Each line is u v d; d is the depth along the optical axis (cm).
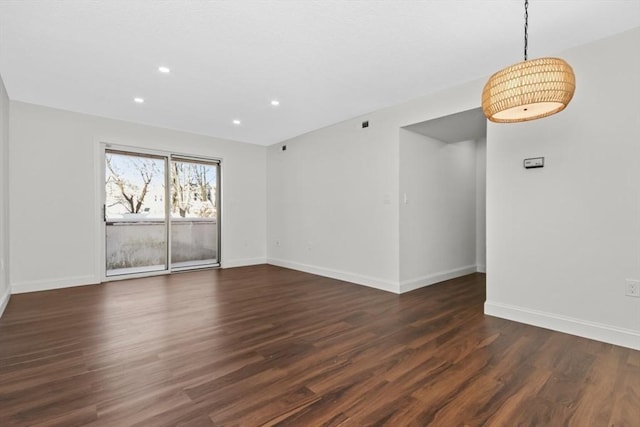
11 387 177
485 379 187
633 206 230
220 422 148
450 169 478
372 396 170
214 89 346
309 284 442
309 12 211
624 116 233
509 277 294
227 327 274
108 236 470
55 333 258
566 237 261
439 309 327
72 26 227
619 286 236
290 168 573
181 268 537
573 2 201
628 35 232
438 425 146
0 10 207
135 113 432
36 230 399
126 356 217
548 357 215
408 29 232
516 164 288
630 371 195
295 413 155
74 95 365
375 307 334
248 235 612
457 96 335
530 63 156
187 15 214
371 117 425
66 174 421
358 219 446
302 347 233
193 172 555
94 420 148
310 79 320
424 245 434
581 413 155
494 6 205
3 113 336
